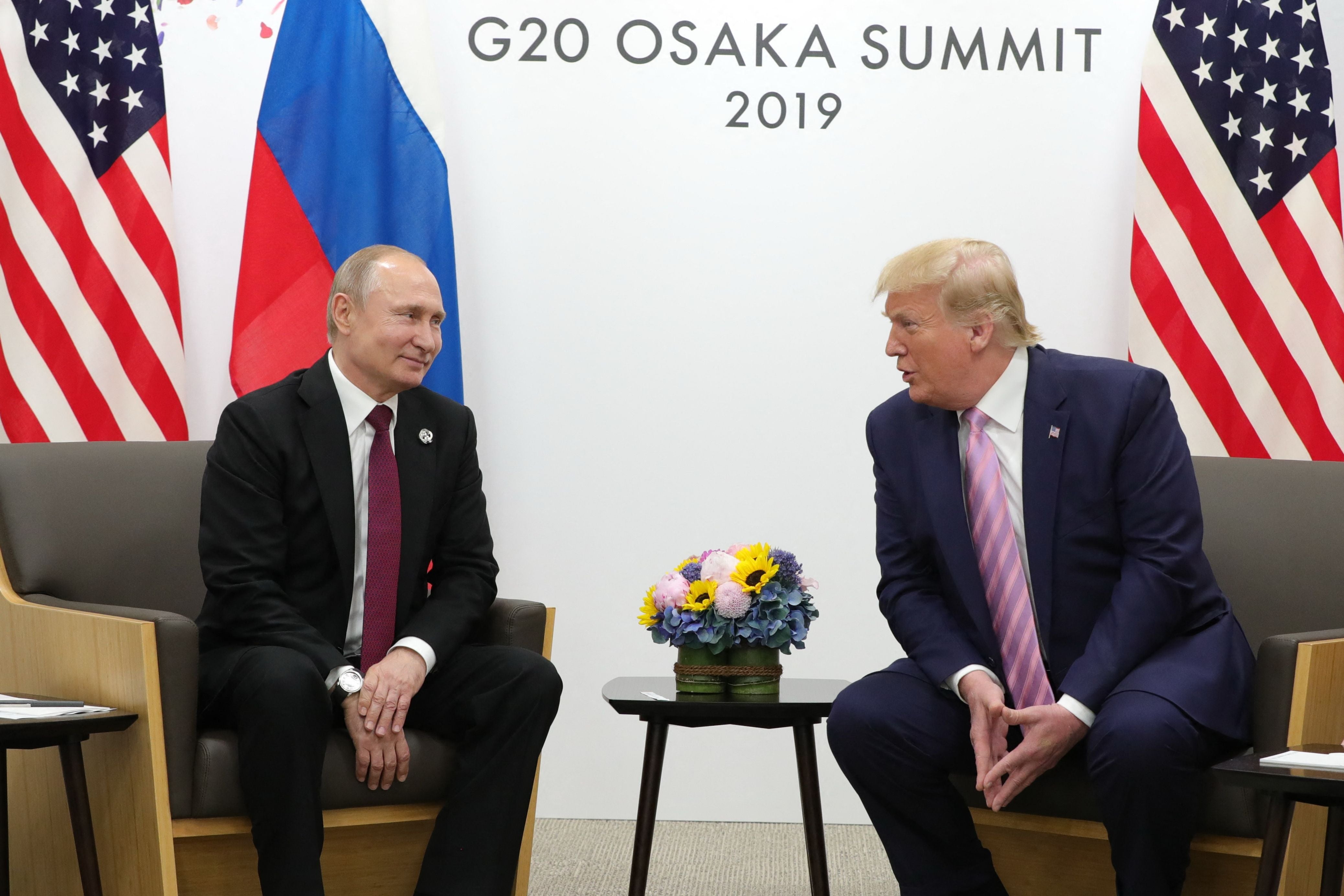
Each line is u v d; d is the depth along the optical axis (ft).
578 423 11.75
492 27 11.75
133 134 11.15
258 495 7.57
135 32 11.24
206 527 7.61
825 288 11.79
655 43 11.78
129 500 8.43
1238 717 6.69
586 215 11.76
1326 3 11.91
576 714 11.71
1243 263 11.30
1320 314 11.25
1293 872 6.58
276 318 10.96
